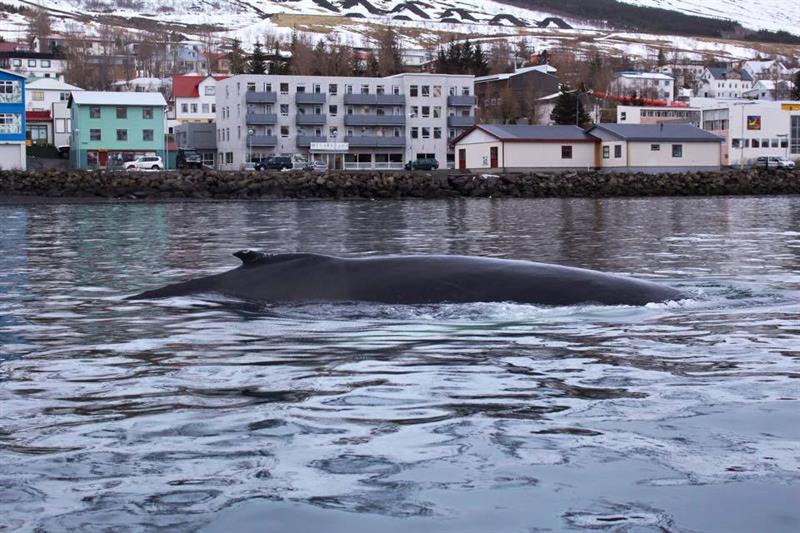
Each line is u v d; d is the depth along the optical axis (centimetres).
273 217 3944
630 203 5559
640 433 530
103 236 2659
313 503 427
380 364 751
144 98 9512
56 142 10638
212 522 407
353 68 16425
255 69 15900
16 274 1546
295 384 679
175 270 1614
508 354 785
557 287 1053
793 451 491
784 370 709
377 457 493
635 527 394
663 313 998
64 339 899
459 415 579
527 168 8138
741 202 5703
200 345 852
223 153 11062
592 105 14125
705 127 11012
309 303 1059
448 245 2217
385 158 10994
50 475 470
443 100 11044
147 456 500
